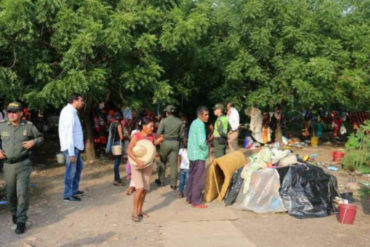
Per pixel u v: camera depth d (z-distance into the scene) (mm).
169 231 5254
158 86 9789
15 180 5156
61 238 5000
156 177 9023
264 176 6262
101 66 8984
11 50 8586
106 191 7629
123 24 8211
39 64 8430
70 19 8125
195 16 9734
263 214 6062
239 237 5012
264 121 14211
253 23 12531
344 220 5613
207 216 5945
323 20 12641
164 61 11477
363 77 12898
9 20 7551
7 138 5027
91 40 7914
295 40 12445
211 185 6973
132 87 9297
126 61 9562
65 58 8203
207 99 15914
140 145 5586
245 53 12539
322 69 11586
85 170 9828
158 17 9461
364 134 7898
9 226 5445
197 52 11656
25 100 9031
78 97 6805
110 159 11422
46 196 7203
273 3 12086
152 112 11766
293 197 6133
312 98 12273
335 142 16094
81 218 5867
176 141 7680
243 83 13820
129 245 4754
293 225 5535
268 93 12883
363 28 12953
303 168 6461
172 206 6578
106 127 12375
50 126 18703
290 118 21000
